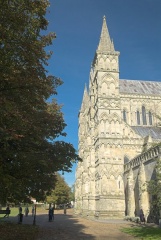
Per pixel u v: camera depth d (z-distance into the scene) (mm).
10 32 15352
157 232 28641
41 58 19141
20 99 18781
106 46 73312
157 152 43844
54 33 19766
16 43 16344
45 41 19281
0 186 18938
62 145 27406
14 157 21000
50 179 28922
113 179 63344
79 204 86188
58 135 28688
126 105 80812
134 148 66688
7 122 16875
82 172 82375
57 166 26406
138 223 43250
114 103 68688
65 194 113625
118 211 60969
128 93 81500
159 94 83750
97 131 69000
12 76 16359
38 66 19109
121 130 67062
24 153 21219
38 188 29047
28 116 19312
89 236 26203
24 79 17391
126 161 65750
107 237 25406
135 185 54500
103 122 67125
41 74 19625
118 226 37656
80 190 87750
